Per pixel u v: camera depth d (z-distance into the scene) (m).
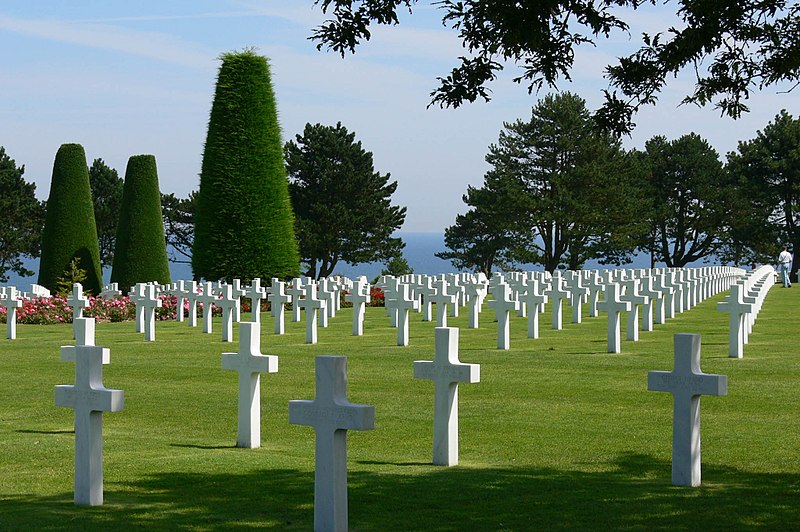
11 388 17.83
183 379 18.30
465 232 86.81
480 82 10.74
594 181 74.69
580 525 8.34
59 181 44.69
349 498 9.38
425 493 9.59
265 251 41.38
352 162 75.94
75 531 8.20
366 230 75.44
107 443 12.69
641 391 15.91
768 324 28.16
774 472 10.55
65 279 44.31
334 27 10.38
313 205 72.06
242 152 41.44
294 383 17.56
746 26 10.25
